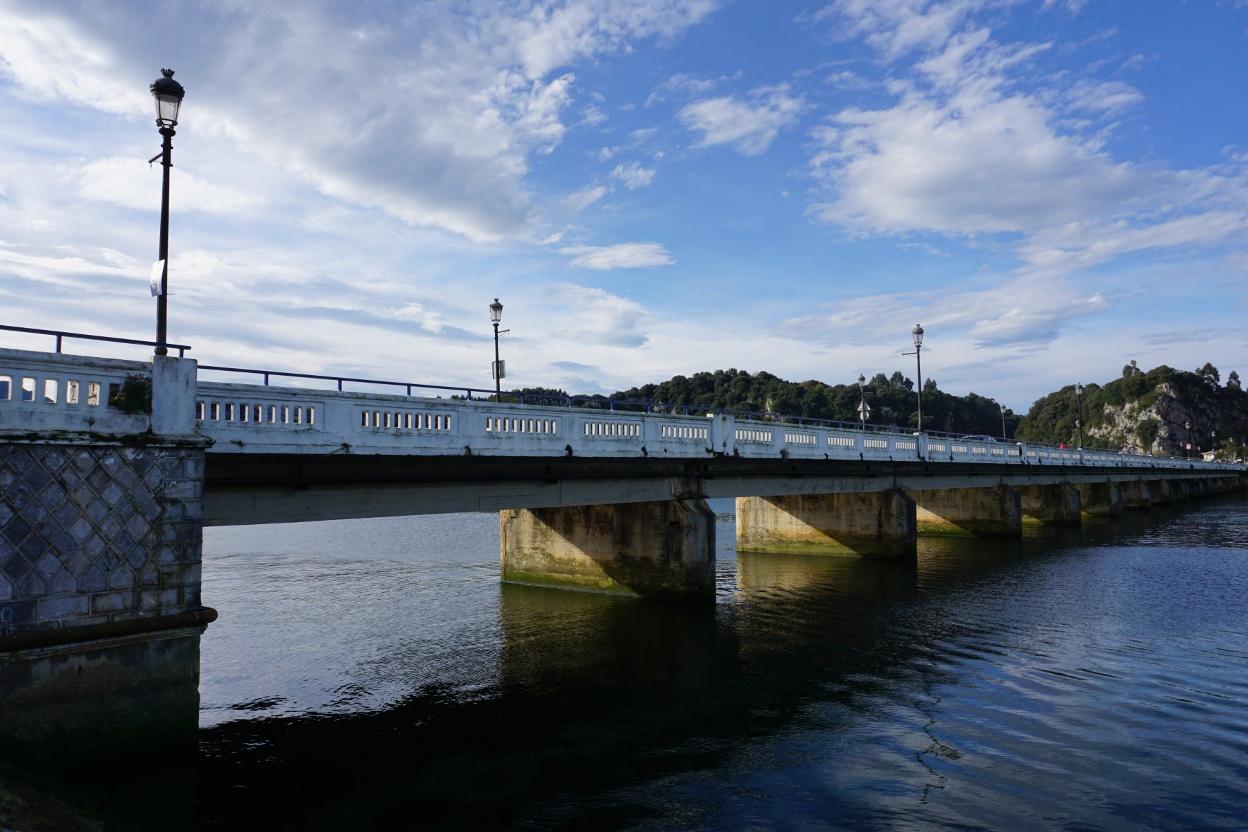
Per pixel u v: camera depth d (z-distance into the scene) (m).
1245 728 12.88
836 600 25.44
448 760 12.01
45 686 9.85
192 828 9.68
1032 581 29.20
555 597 26.00
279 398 14.03
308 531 53.19
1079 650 18.31
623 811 10.20
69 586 10.21
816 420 34.41
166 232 12.01
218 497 14.63
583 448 20.66
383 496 17.53
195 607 11.56
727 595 26.50
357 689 15.65
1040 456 50.72
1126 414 193.62
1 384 9.84
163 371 11.47
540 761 11.95
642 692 15.44
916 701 14.60
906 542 35.03
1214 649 18.28
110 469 10.73
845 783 10.95
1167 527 53.16
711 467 26.52
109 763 10.37
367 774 11.45
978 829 9.49
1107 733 12.73
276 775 11.41
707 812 10.13
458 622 22.02
